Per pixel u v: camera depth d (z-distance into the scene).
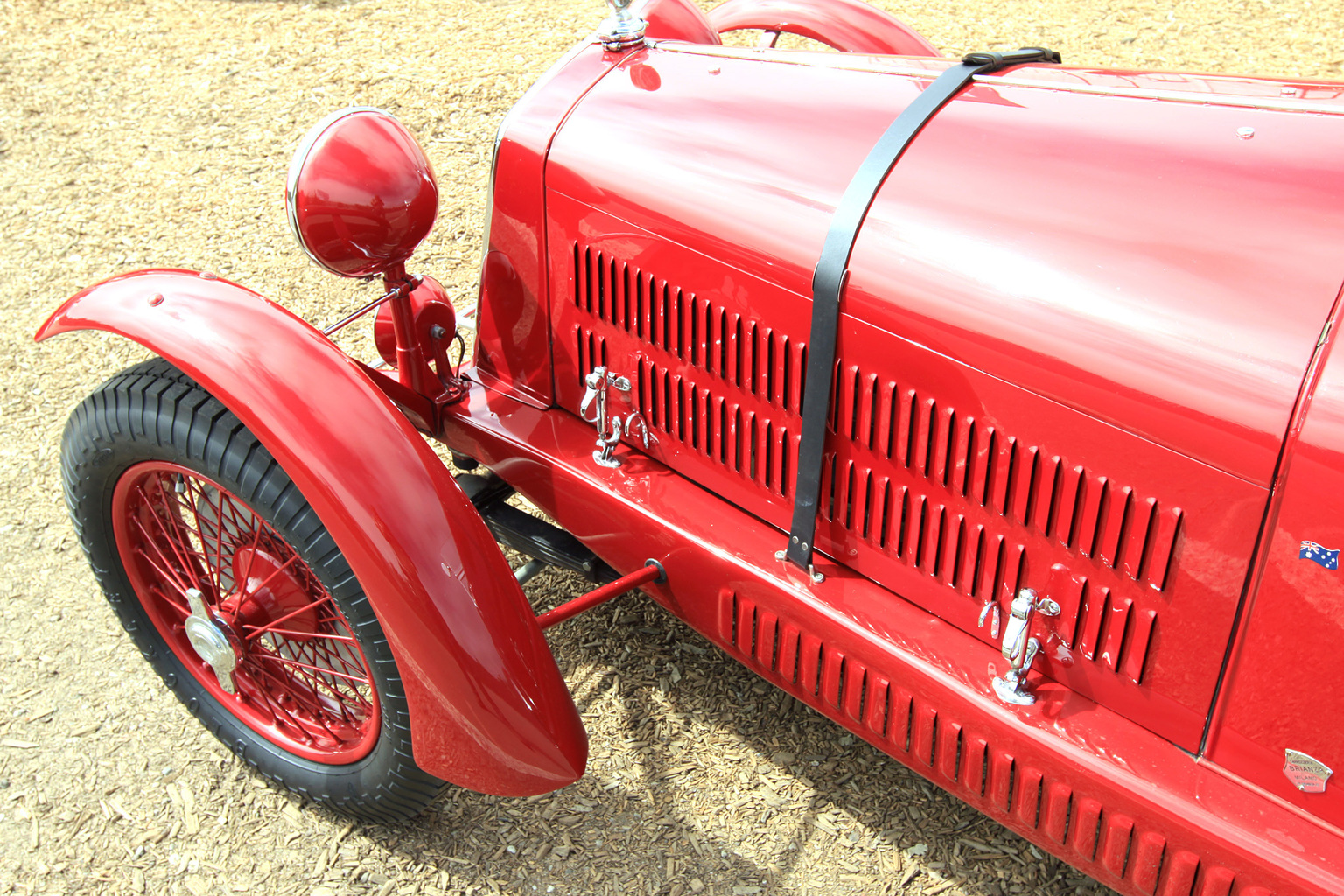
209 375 1.62
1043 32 5.59
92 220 4.18
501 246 2.08
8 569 2.65
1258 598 1.25
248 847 2.01
